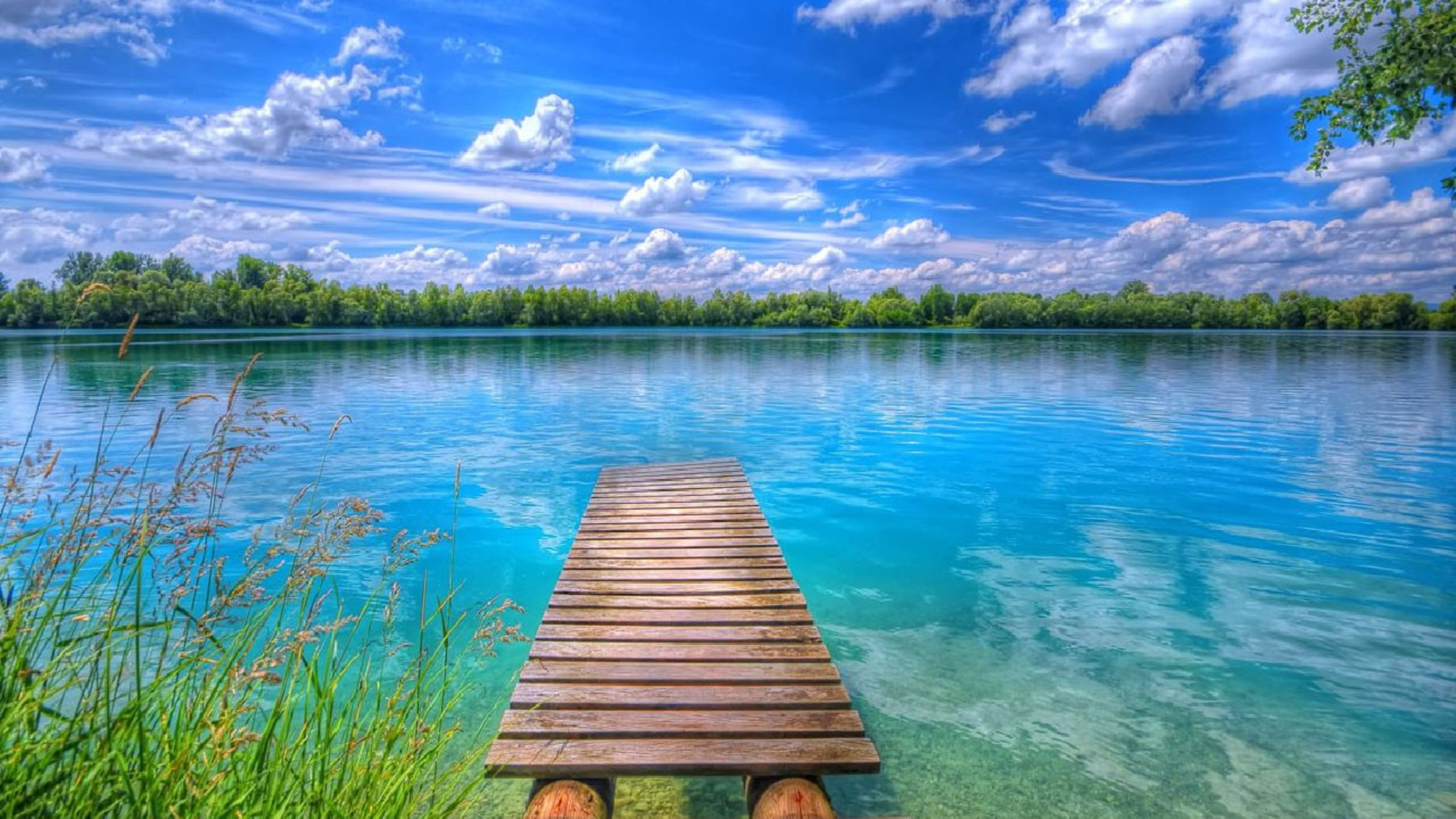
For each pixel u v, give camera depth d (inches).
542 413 649.6
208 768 65.9
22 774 57.1
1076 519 342.6
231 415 82.5
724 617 185.5
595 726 132.0
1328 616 234.5
